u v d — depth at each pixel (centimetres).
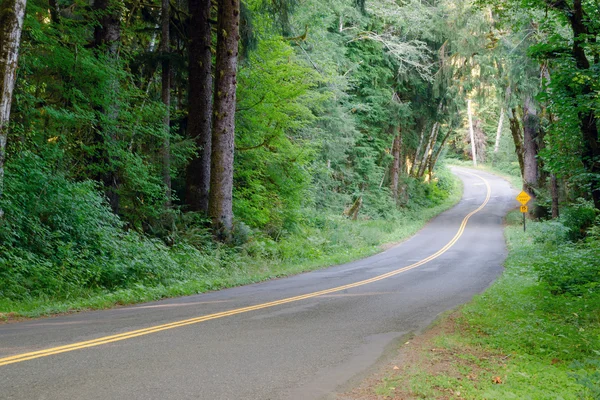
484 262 2311
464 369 630
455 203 5959
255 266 1856
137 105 1838
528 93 3256
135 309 1030
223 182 1925
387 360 664
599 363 643
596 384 550
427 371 614
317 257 2367
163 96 1850
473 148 9481
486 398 510
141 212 1822
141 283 1359
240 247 1936
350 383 558
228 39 1897
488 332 858
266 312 1002
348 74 3819
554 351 739
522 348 754
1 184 1132
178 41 2105
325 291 1372
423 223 4425
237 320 902
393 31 3994
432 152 6100
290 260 2156
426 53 4203
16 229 1240
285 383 543
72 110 1587
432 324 925
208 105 1991
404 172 5259
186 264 1611
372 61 4088
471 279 1734
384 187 4566
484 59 3581
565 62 1540
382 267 2130
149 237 1794
